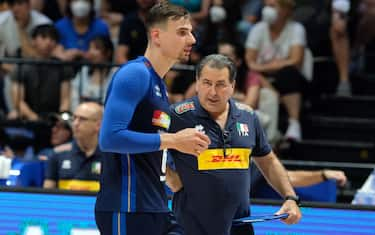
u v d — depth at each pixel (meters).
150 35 10.30
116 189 10.08
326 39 24.09
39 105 21.28
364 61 25.05
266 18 21.97
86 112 16.11
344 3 23.25
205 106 11.53
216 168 11.51
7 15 22.81
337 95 23.77
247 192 11.80
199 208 11.59
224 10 23.39
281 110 22.36
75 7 22.70
